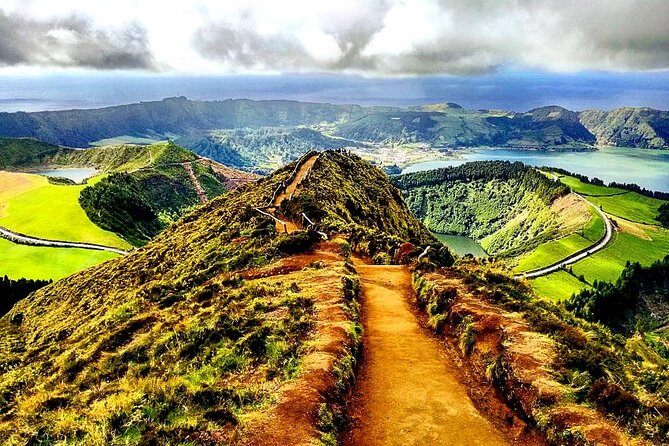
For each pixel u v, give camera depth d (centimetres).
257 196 8612
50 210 19338
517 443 1387
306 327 2020
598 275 16838
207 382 1625
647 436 1223
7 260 14338
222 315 2322
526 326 1894
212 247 5309
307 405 1379
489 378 1691
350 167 13875
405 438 1396
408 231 10569
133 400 1505
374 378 1773
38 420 1688
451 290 2428
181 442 1230
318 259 3625
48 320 6031
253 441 1218
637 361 1792
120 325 2862
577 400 1399
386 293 2964
